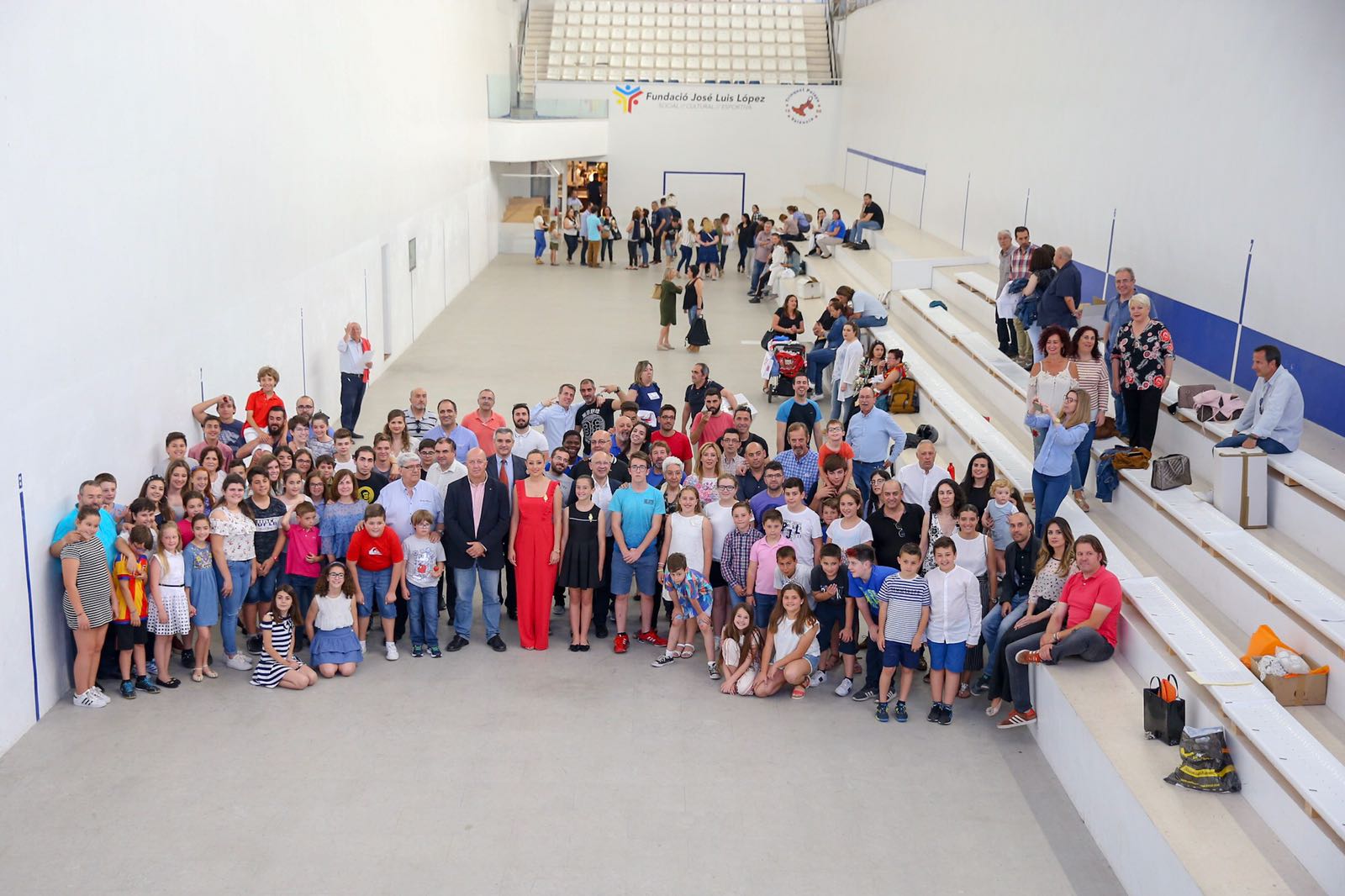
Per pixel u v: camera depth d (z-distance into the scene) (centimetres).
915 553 770
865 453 1038
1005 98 1750
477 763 721
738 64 3319
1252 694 649
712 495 919
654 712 794
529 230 3027
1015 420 1193
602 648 898
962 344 1410
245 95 1120
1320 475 798
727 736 764
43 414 740
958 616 771
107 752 717
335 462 936
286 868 613
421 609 866
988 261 1852
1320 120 918
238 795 677
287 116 1255
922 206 2280
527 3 3472
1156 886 578
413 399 1091
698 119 3148
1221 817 588
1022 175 1670
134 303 873
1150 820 585
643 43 3344
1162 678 672
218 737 741
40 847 622
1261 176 1004
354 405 1381
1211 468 918
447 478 925
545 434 1139
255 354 1159
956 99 2036
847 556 816
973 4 1925
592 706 799
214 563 815
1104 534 901
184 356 973
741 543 851
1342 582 739
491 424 1073
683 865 626
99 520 754
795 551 839
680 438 1030
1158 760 637
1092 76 1393
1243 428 859
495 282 2569
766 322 2153
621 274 2725
